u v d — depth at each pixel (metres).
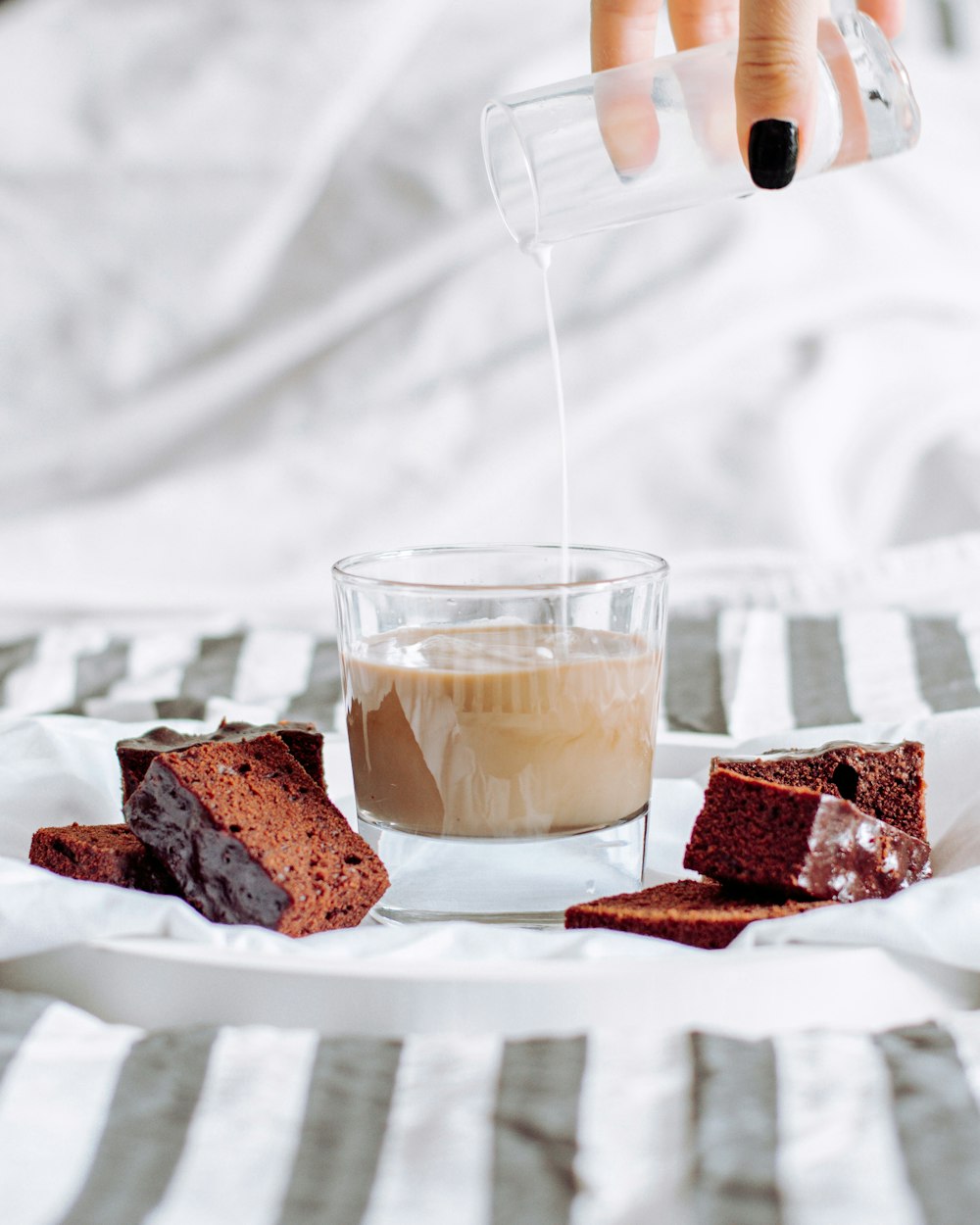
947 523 1.34
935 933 0.56
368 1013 0.56
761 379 1.37
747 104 0.62
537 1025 0.56
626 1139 0.52
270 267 1.44
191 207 1.41
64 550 1.25
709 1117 0.52
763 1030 0.56
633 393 1.32
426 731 0.61
